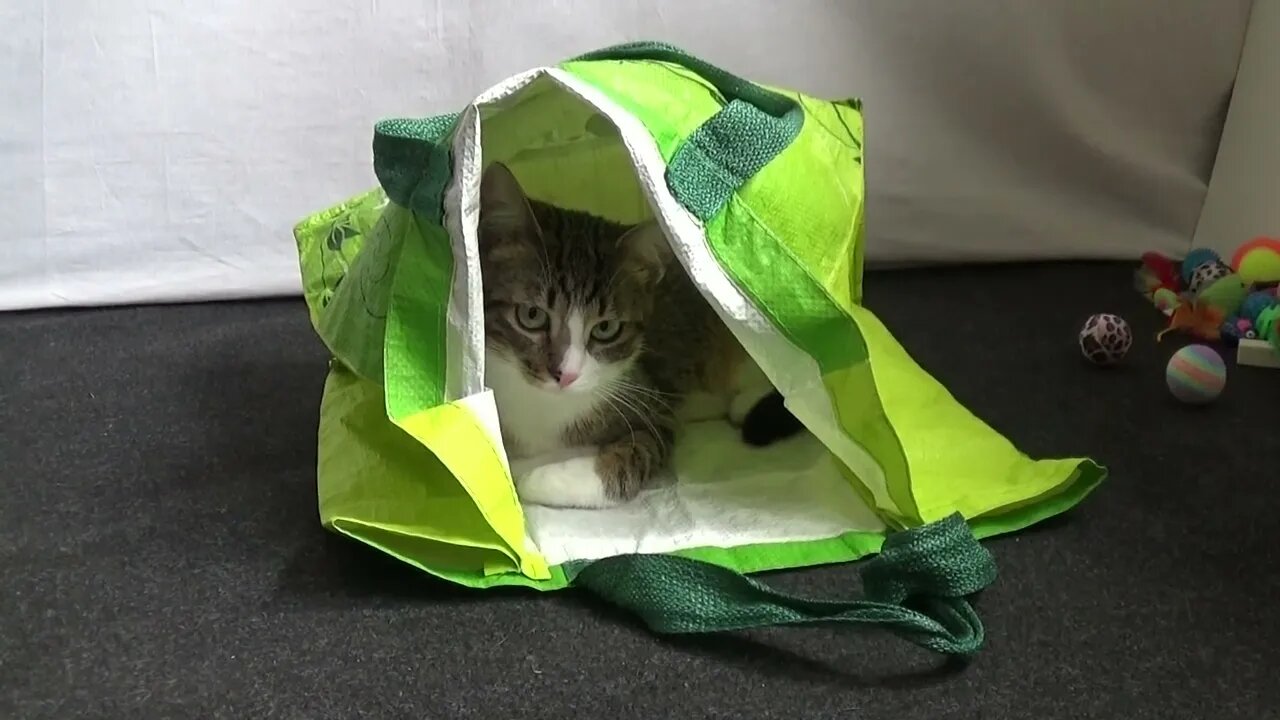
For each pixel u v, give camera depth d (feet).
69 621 3.27
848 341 3.51
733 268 3.46
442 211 3.35
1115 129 6.43
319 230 4.90
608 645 3.23
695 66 3.97
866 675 3.12
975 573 3.31
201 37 5.51
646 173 3.34
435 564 3.44
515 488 3.88
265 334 5.52
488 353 4.02
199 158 5.71
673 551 3.61
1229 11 6.25
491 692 3.02
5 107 5.42
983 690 3.07
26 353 5.22
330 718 2.92
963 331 5.65
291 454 4.29
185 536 3.72
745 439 4.39
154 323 5.65
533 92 3.76
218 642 3.20
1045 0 6.10
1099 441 4.50
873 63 6.10
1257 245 5.67
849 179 4.02
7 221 5.58
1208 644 3.27
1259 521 3.90
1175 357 4.84
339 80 5.71
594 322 4.07
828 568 3.61
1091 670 3.15
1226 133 6.39
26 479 4.07
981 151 6.38
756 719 2.94
